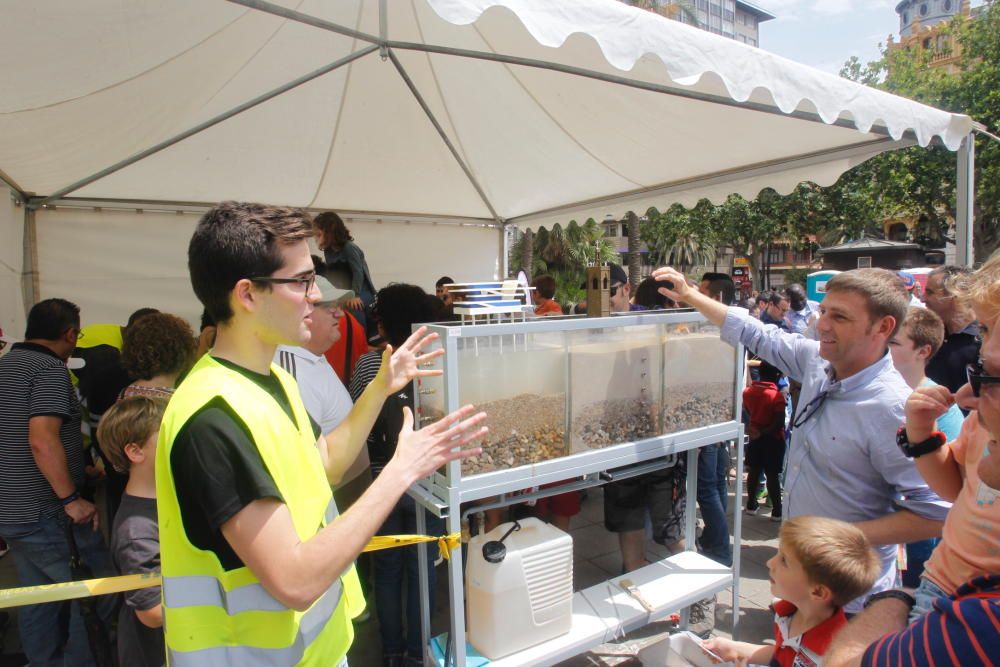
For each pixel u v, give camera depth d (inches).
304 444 47.8
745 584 134.8
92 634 87.7
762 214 997.2
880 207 842.2
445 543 72.1
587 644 83.7
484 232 273.4
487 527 117.4
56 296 182.5
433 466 47.8
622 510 117.6
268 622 42.6
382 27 112.1
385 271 248.8
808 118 122.3
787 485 80.4
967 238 142.4
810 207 933.2
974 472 44.4
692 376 96.7
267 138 165.8
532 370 77.6
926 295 131.1
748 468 179.5
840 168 151.1
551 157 185.6
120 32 99.9
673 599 93.4
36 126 124.3
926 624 34.4
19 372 94.5
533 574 79.7
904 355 96.7
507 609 78.1
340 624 51.4
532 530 84.4
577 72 114.9
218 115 146.7
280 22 118.0
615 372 86.4
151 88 123.5
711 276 151.7
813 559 60.8
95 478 130.0
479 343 72.5
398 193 222.1
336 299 88.6
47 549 96.8
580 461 81.9
